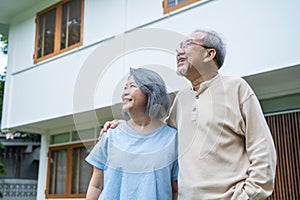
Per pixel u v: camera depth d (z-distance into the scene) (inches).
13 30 287.7
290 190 147.8
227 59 150.4
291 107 156.6
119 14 209.0
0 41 477.7
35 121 246.5
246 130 53.4
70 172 256.2
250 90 55.1
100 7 221.8
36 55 259.8
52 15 254.5
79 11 235.0
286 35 134.8
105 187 49.7
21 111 260.5
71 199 250.4
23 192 422.3
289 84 155.8
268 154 51.6
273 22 139.3
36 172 440.5
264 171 50.7
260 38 142.3
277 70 137.3
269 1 141.3
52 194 267.9
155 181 48.8
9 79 279.0
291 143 152.6
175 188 53.3
